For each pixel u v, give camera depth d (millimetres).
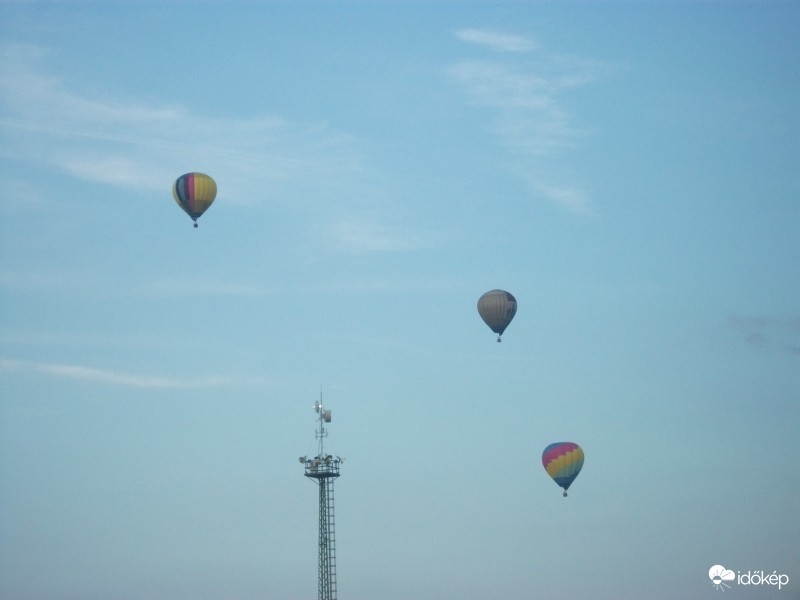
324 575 186250
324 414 192375
